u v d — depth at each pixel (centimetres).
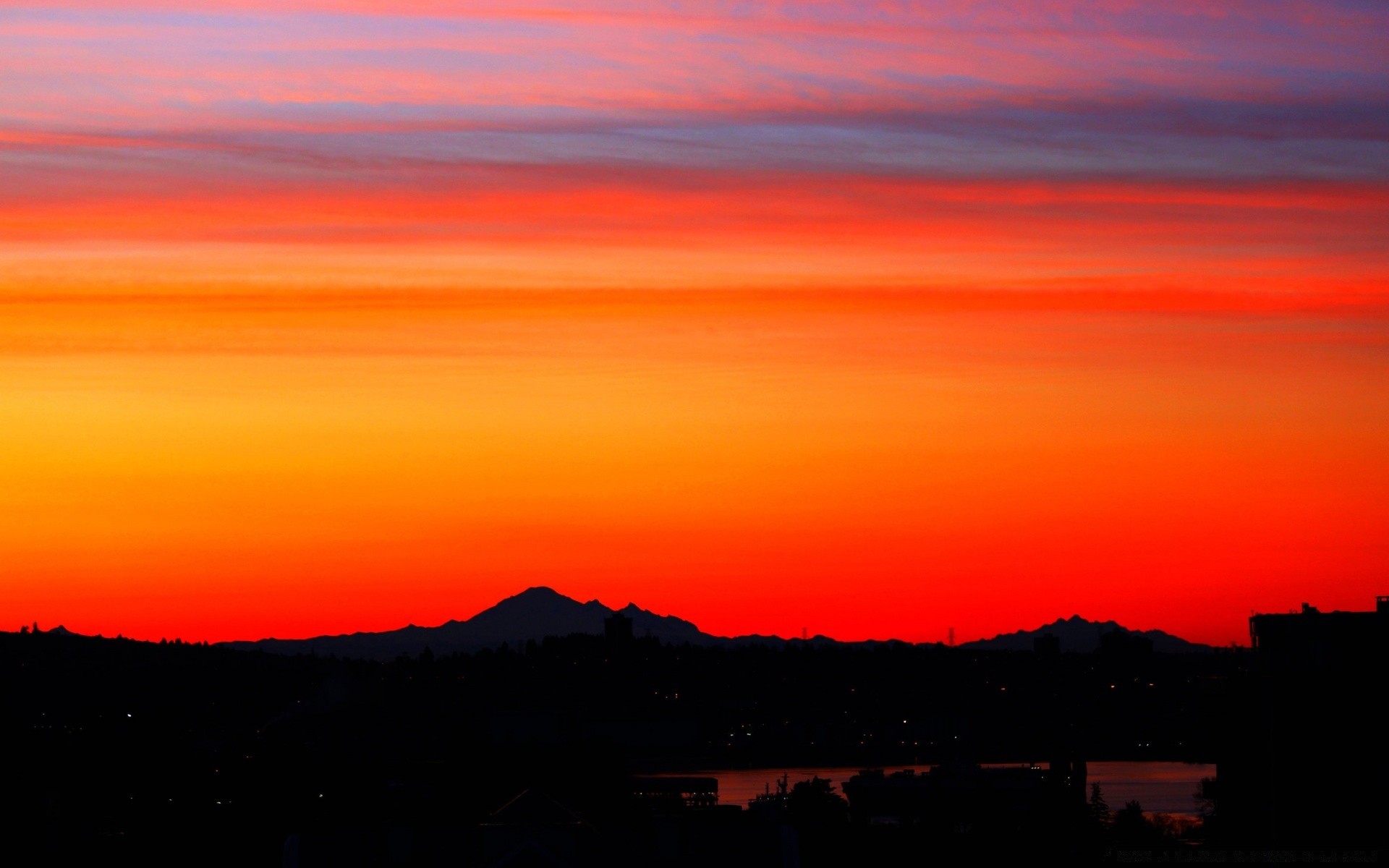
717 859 18838
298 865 18675
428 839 19275
